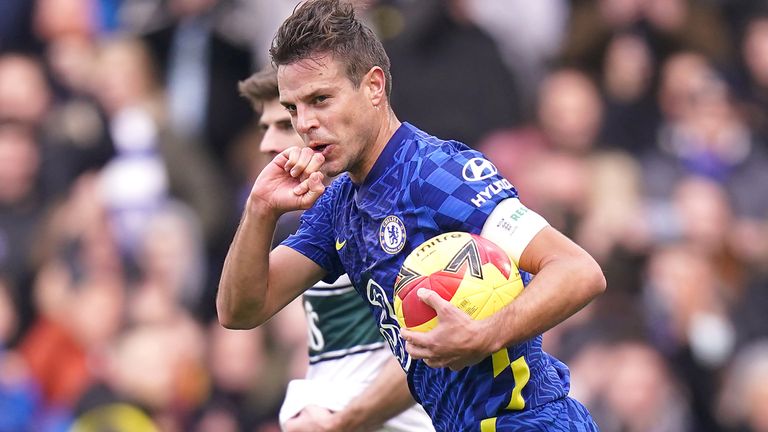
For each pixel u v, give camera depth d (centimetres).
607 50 3544
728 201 3425
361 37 1361
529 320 1266
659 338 3039
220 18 3431
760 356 3131
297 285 1491
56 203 3281
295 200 1357
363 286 1423
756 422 3059
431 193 1341
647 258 3169
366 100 1361
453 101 3325
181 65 3438
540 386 1420
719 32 3700
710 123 3531
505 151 3334
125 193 3259
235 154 3403
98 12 3547
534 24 3556
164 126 3356
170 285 3172
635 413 2847
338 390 1709
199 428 2945
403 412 1714
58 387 3014
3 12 3456
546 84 3488
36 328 3131
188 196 3294
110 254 3194
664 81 3569
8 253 3203
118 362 2967
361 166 1388
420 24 3341
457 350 1262
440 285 1291
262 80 1672
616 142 3462
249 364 2972
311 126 1340
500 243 1327
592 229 3222
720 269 3319
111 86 3388
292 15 1359
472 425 1410
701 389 3070
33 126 3347
